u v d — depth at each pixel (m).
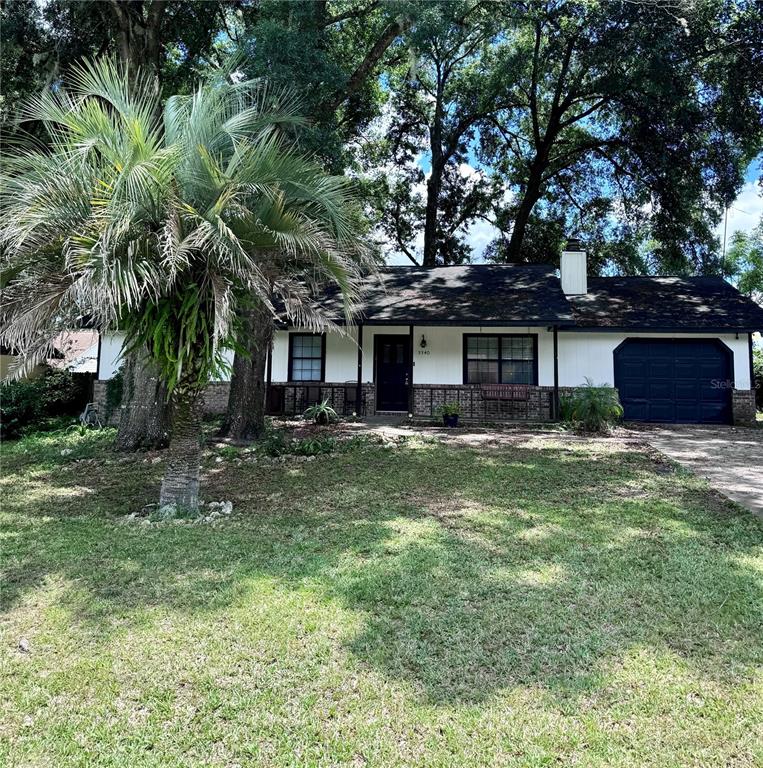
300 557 4.08
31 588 3.51
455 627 2.99
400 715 2.28
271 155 4.95
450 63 21.94
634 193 20.31
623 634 2.92
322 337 14.57
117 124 4.96
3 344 4.77
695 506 5.44
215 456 8.41
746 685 2.47
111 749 2.09
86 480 7.05
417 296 14.30
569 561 3.97
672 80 15.70
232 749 2.09
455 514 5.27
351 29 15.93
